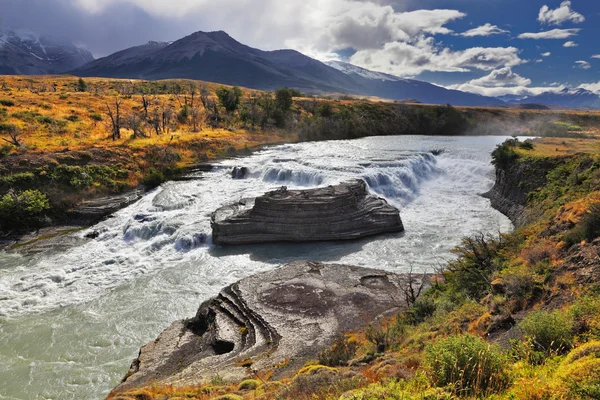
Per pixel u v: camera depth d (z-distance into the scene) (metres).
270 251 30.83
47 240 33.50
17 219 35.22
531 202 33.97
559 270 14.12
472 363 7.85
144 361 17.02
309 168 48.88
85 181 42.53
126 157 49.84
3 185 37.81
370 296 20.92
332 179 42.94
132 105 84.88
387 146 71.50
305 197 33.06
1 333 20.56
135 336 20.38
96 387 16.72
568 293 12.53
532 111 125.88
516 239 20.91
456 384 7.58
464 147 66.62
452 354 8.10
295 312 19.38
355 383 9.33
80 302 23.77
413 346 12.60
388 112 110.50
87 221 37.59
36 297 24.28
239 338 17.94
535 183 35.47
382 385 8.42
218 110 93.06
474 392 7.39
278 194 33.81
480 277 18.08
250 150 67.12
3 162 40.16
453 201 43.69
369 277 23.48
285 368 14.04
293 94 131.25
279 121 90.44
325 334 17.28
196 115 83.19
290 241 32.22
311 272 24.20
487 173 48.50
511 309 13.11
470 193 46.53
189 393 11.95
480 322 12.62
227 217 33.00
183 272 27.61
